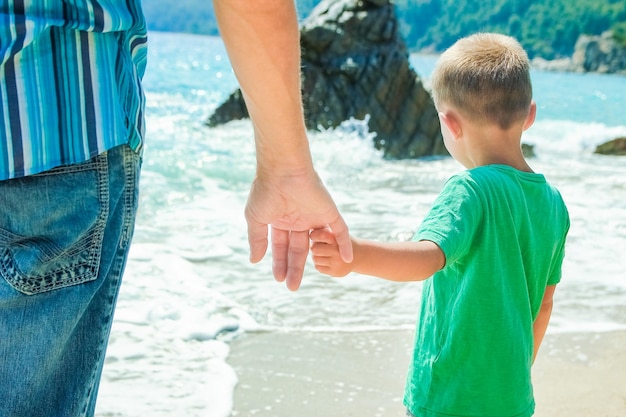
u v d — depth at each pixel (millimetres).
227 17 1555
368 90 10938
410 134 10805
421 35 113125
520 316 2201
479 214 2107
